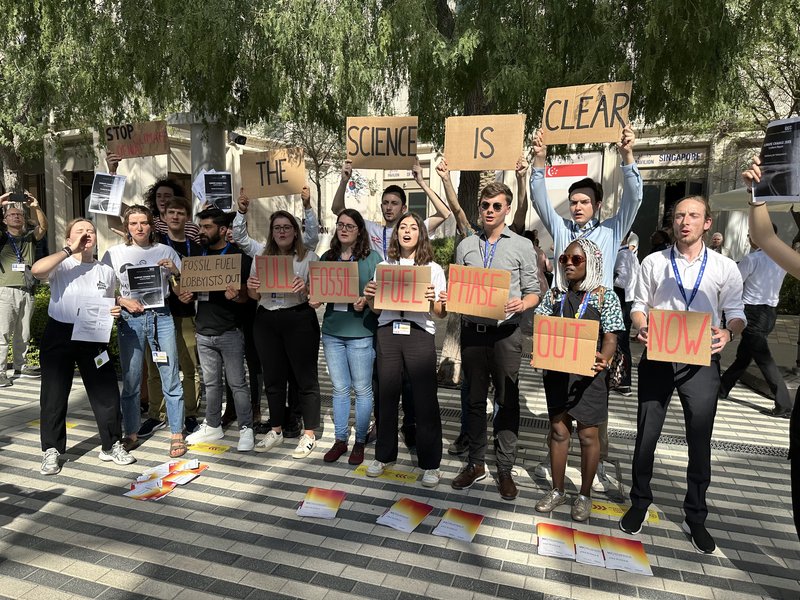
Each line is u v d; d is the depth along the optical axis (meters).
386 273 3.73
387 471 4.16
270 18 5.30
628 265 6.28
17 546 3.10
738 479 4.25
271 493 3.78
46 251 16.48
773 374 5.87
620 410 5.91
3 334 6.20
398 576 2.88
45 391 3.97
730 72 5.68
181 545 3.13
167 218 4.78
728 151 13.98
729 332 3.10
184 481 3.89
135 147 5.83
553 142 3.82
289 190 4.62
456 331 6.57
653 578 2.92
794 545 3.31
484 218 3.80
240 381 4.43
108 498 3.67
